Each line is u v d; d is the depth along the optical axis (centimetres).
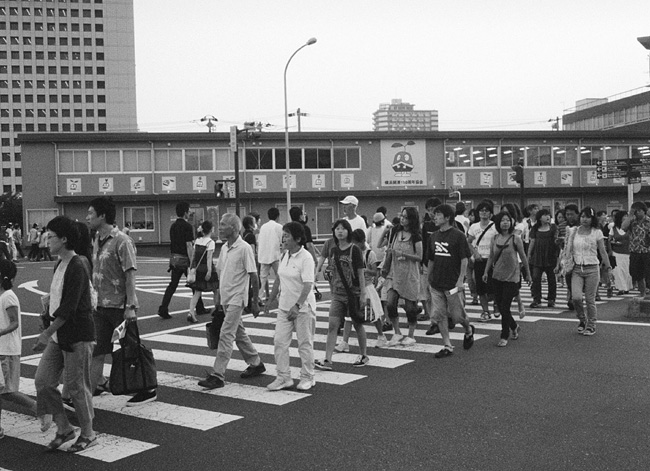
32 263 3266
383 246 1224
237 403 683
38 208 3806
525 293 1686
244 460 511
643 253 1434
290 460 508
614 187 4225
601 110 7656
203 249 1245
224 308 763
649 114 6925
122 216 3869
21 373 864
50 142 3797
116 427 607
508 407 643
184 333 1144
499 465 487
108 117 11931
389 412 636
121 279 666
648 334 1029
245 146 3931
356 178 4022
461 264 885
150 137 3834
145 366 654
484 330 1101
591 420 595
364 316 845
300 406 666
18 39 11656
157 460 517
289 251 741
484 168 4131
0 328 608
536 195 4222
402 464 493
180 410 661
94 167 3844
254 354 807
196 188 3903
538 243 1360
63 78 11806
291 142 3969
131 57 12044
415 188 4062
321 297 1612
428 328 1142
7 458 531
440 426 586
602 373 777
